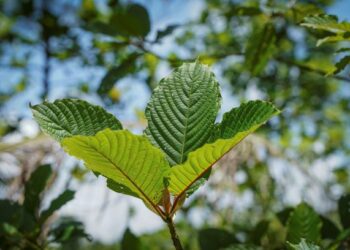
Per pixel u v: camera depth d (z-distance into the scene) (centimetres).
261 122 46
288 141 213
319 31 100
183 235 170
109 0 172
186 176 46
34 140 113
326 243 84
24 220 86
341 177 178
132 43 119
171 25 120
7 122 198
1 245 84
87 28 118
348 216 86
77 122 49
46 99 48
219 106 51
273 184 134
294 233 74
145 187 46
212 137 49
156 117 51
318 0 129
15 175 107
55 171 108
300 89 223
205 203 126
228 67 214
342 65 76
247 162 128
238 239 92
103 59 167
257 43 118
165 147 50
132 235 94
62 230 91
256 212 136
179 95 52
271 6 116
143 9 117
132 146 42
